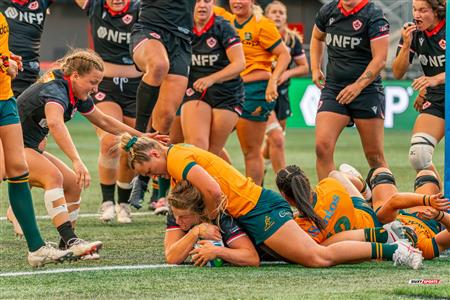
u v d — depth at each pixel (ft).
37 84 59.16
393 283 49.85
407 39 72.13
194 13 79.87
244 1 90.94
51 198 58.39
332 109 76.13
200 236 55.72
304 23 223.30
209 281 50.85
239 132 89.04
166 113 73.56
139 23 73.05
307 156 140.77
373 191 65.31
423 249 58.03
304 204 56.80
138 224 78.74
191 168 53.98
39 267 55.88
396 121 186.29
